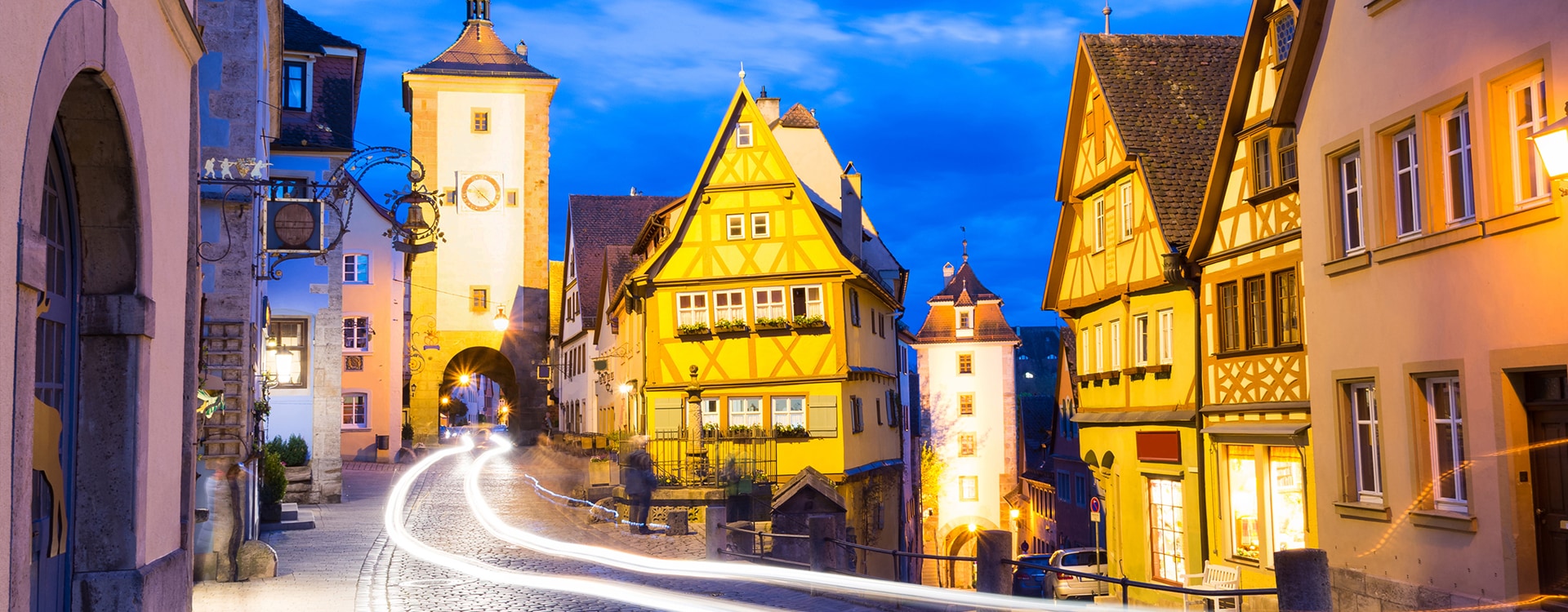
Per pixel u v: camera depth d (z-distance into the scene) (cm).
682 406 3142
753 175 3191
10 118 560
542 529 2245
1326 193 1502
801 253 3148
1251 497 1761
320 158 2852
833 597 1345
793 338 3128
